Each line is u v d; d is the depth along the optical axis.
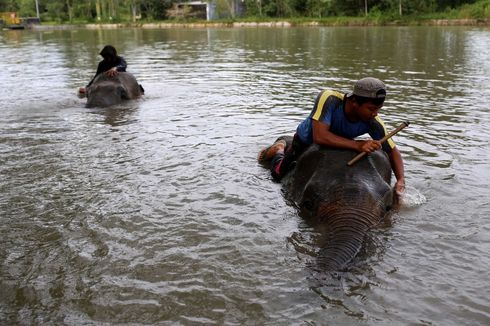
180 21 58.19
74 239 4.21
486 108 8.70
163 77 13.30
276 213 4.68
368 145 4.79
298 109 8.90
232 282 3.56
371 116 4.87
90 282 3.60
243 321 3.15
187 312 3.25
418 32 31.62
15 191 5.27
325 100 5.05
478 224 4.37
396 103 9.25
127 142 7.00
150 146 6.77
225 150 6.54
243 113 8.67
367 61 15.98
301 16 54.88
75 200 5.00
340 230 4.13
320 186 4.66
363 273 3.65
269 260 3.84
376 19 45.16
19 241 4.21
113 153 6.48
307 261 3.83
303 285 3.51
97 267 3.78
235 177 5.59
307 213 4.68
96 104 9.59
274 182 5.46
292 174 5.26
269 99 9.88
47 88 11.87
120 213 4.68
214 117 8.43
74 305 3.35
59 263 3.85
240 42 26.22
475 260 3.80
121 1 71.25
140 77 13.39
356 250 3.89
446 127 7.46
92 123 8.23
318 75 12.98
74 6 69.69
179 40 29.06
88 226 4.43
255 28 44.75
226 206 4.82
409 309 3.24
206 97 10.29
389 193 4.64
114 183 5.43
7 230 4.40
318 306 3.27
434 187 5.16
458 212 4.60
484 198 4.88
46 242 4.18
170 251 3.98
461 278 3.57
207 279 3.60
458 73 12.92
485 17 41.28
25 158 6.35
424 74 12.87
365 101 4.77
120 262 3.84
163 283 3.57
